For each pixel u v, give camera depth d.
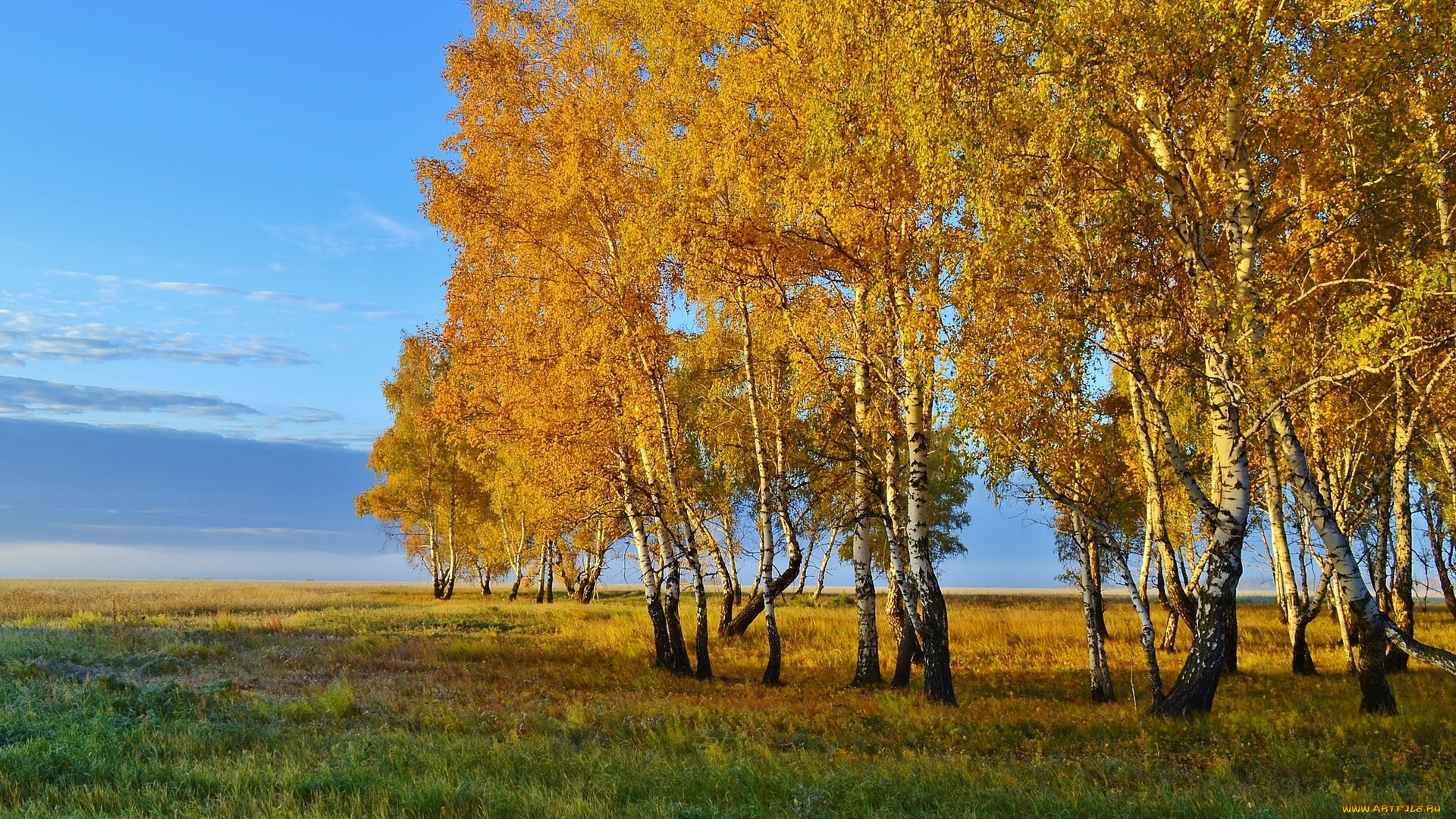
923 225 12.09
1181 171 10.89
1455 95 10.38
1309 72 9.72
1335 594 17.94
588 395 15.97
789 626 25.09
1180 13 8.63
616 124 15.37
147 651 17.16
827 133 10.54
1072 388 12.16
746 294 14.68
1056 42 8.94
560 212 15.12
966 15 9.16
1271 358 9.96
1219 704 12.70
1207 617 11.47
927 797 7.23
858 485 16.20
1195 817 6.79
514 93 15.91
